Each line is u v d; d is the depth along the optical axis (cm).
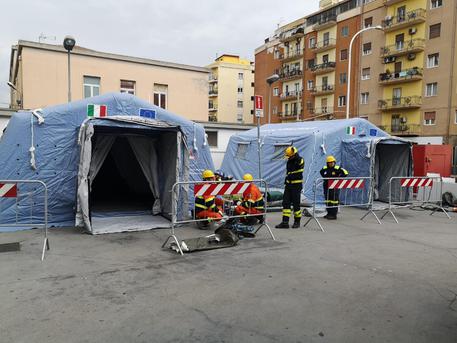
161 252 671
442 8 3931
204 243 724
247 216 842
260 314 421
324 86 5319
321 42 5397
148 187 1331
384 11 4503
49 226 876
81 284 508
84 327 387
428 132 4088
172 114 1043
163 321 402
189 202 1000
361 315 421
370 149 1244
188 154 923
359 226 955
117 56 2338
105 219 947
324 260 636
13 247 693
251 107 8244
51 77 2147
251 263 612
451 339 368
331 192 1047
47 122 889
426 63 4097
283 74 6072
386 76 4453
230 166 1684
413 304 454
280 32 6300
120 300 456
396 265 613
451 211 1223
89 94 2283
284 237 808
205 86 2659
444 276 559
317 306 444
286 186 920
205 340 363
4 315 412
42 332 376
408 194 1296
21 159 871
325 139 1320
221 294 478
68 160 906
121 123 837
